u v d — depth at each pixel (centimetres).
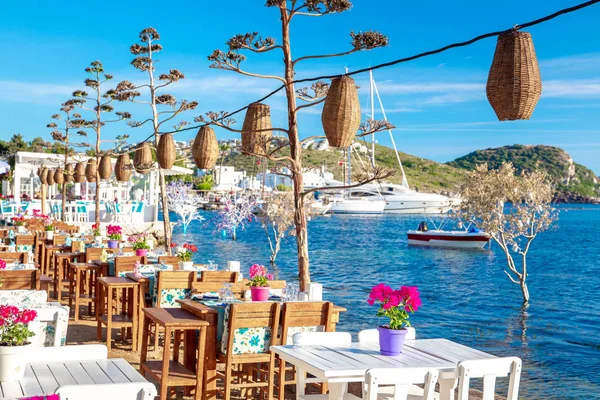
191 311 584
